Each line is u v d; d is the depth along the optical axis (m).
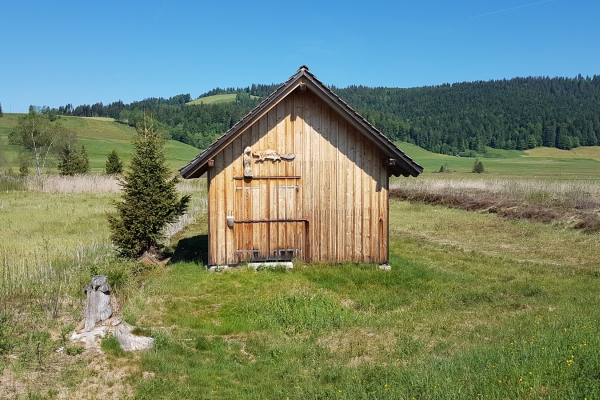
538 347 8.87
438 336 10.48
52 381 8.60
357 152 16.89
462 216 31.95
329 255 16.84
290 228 16.67
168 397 8.10
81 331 10.38
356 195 16.92
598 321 10.58
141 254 18.27
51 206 34.34
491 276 16.64
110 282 13.84
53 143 73.62
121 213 17.81
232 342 10.63
